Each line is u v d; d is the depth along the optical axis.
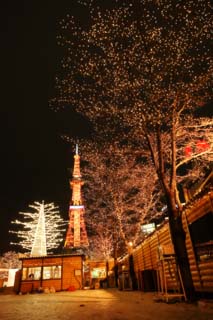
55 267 24.39
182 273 8.41
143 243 16.75
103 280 27.17
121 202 21.97
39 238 34.12
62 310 8.02
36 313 7.64
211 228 8.98
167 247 10.40
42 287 23.22
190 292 8.20
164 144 12.02
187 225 9.83
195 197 8.64
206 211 8.51
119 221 20.84
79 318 6.17
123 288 17.89
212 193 8.06
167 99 10.23
